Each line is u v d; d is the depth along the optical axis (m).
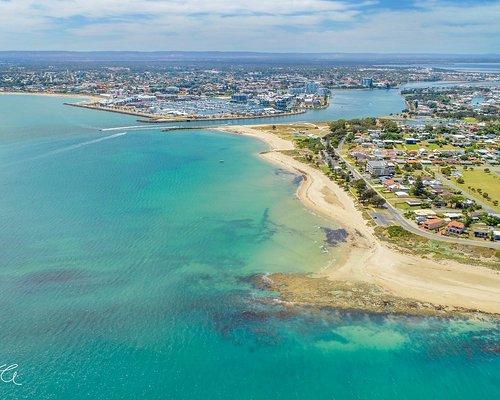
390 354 81.56
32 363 77.12
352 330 87.38
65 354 79.38
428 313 92.44
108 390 72.56
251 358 80.12
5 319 87.69
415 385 75.44
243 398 72.25
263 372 77.31
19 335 83.38
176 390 73.25
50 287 99.19
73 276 104.12
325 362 79.62
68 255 114.06
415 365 79.31
